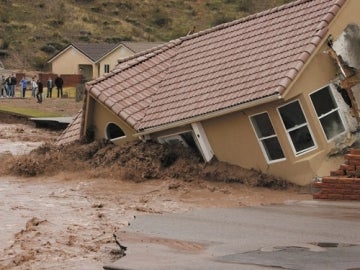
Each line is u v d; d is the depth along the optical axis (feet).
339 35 93.35
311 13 98.48
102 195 85.40
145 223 68.13
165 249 57.26
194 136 96.43
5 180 95.96
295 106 90.27
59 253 57.72
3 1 428.97
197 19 459.32
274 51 96.07
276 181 90.22
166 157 96.68
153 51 113.91
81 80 329.31
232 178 91.76
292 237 62.39
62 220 70.64
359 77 92.79
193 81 102.42
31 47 392.27
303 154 89.81
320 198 84.23
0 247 59.52
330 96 92.02
